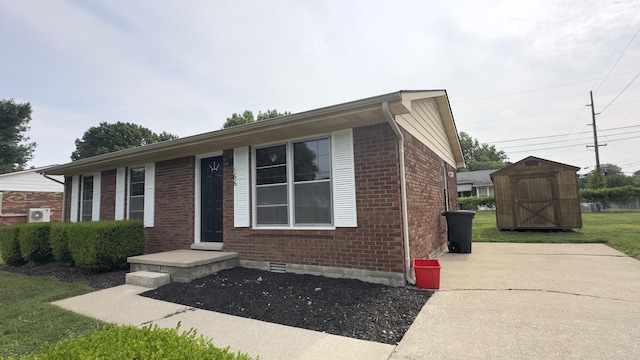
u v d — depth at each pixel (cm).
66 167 996
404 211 525
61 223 842
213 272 625
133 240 749
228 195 714
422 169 719
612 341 292
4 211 1664
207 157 798
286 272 614
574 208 1207
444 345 298
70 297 522
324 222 586
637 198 2359
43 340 342
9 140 2622
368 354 288
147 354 170
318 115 511
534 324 337
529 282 503
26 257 865
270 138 643
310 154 612
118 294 526
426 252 693
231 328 361
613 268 583
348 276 550
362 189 549
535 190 1277
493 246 931
